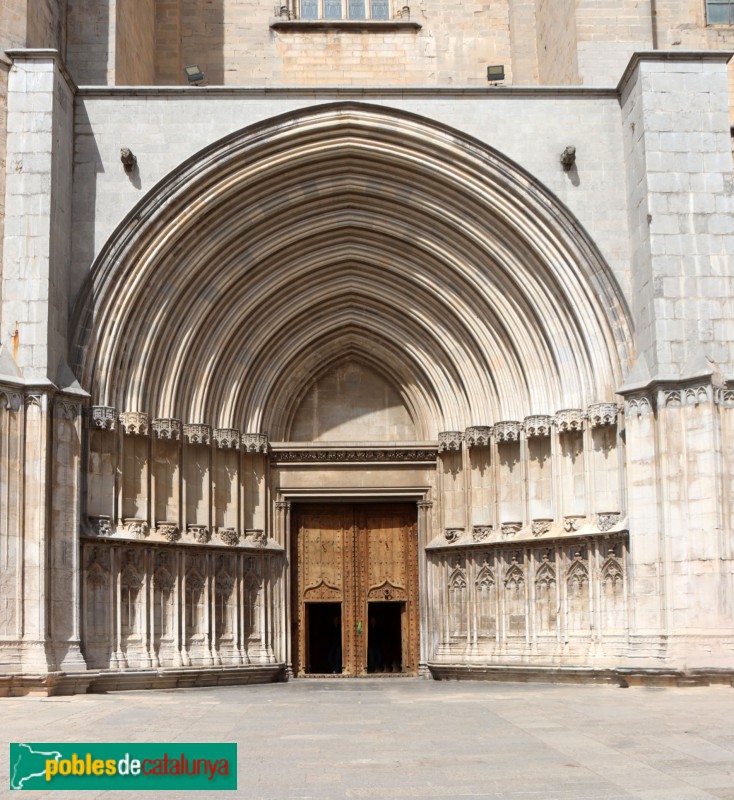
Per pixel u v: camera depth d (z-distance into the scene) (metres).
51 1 25.33
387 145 25.22
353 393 28.83
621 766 11.24
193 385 26.16
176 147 24.84
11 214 22.89
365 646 28.19
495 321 26.38
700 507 22.05
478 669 25.30
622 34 26.69
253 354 27.17
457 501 27.33
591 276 24.64
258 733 13.87
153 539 24.53
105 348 24.16
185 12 30.80
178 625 24.83
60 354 23.41
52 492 22.48
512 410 26.23
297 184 25.67
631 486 23.00
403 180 25.70
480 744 12.83
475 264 26.20
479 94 25.28
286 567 27.59
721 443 22.28
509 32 31.12
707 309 23.06
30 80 23.30
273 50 30.72
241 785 10.46
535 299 25.39
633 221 24.39
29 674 21.03
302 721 15.21
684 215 23.39
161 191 24.58
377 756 12.01
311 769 11.23
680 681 20.92
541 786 10.27
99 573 23.48
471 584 26.45
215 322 26.39
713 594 21.67
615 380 24.31
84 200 24.52
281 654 27.16
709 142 23.70
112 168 24.66
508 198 25.02
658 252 23.20
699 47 27.42
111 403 24.25
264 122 24.88
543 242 24.95
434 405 28.09
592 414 24.22
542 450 25.59
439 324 27.34
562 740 13.08
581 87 25.17
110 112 24.84
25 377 22.36
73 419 22.98
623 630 23.47
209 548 25.73
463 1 31.14
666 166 23.55
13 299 22.62
